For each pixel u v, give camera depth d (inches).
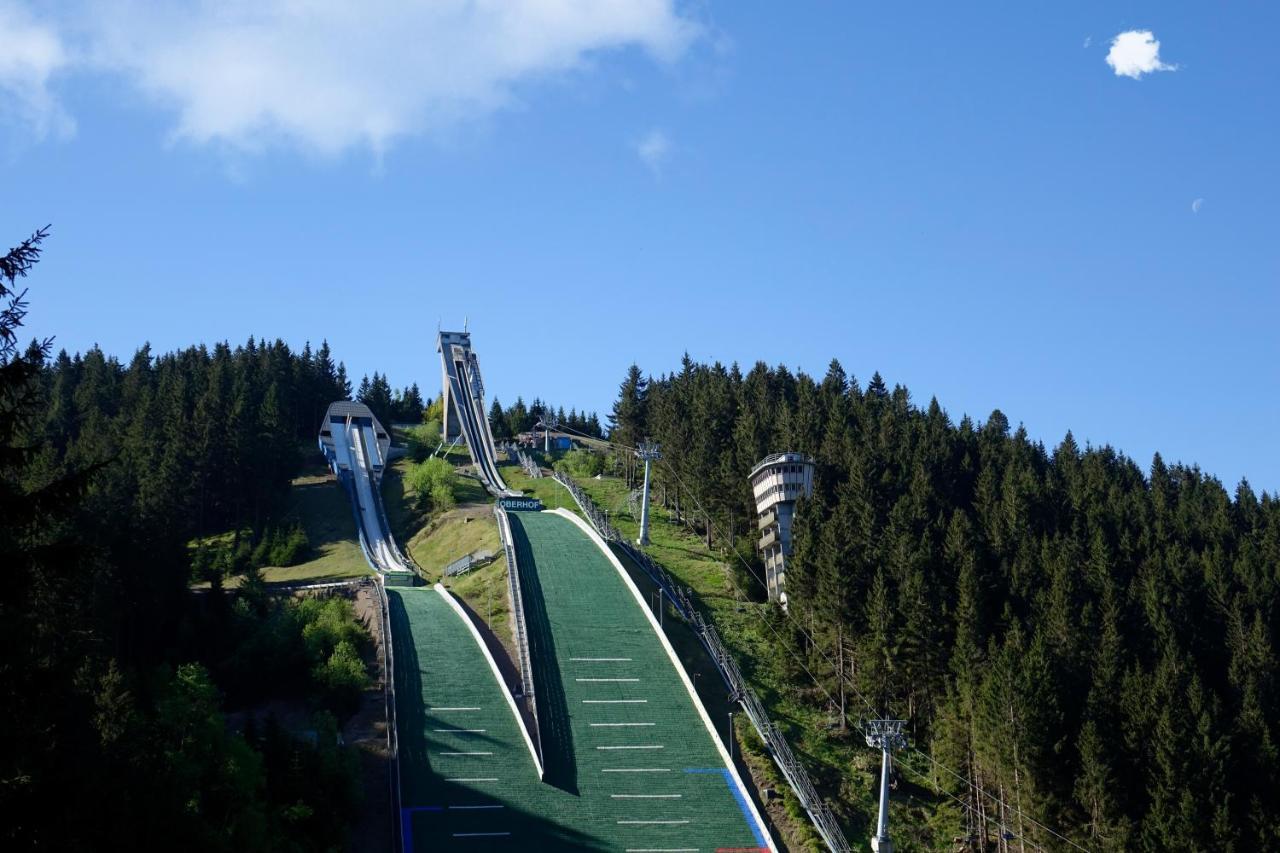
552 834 3499.0
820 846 3457.2
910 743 3956.7
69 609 2945.4
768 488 5393.7
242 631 4579.2
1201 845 3331.7
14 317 1217.4
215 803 2839.6
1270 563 4985.2
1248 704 3777.1
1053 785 3540.8
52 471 4842.5
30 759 1596.9
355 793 3511.3
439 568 5876.0
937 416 6943.9
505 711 4141.2
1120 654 4018.2
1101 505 5477.4
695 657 4530.0
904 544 4527.6
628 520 6535.4
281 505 7062.0
